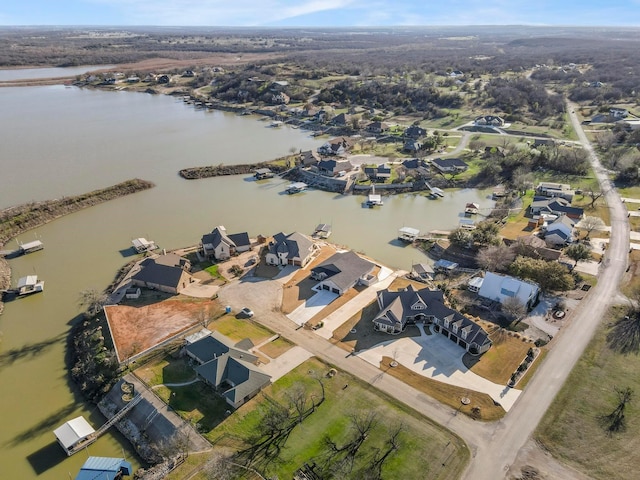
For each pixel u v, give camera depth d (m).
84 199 112.75
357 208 115.56
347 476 44.91
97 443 50.81
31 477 46.78
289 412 52.56
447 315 66.25
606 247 91.12
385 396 55.34
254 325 69.12
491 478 45.06
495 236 90.81
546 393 55.53
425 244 95.50
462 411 53.12
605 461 46.69
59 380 59.66
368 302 74.94
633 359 60.75
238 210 112.69
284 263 86.50
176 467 46.38
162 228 102.12
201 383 57.16
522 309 68.25
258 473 45.56
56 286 79.81
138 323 68.75
